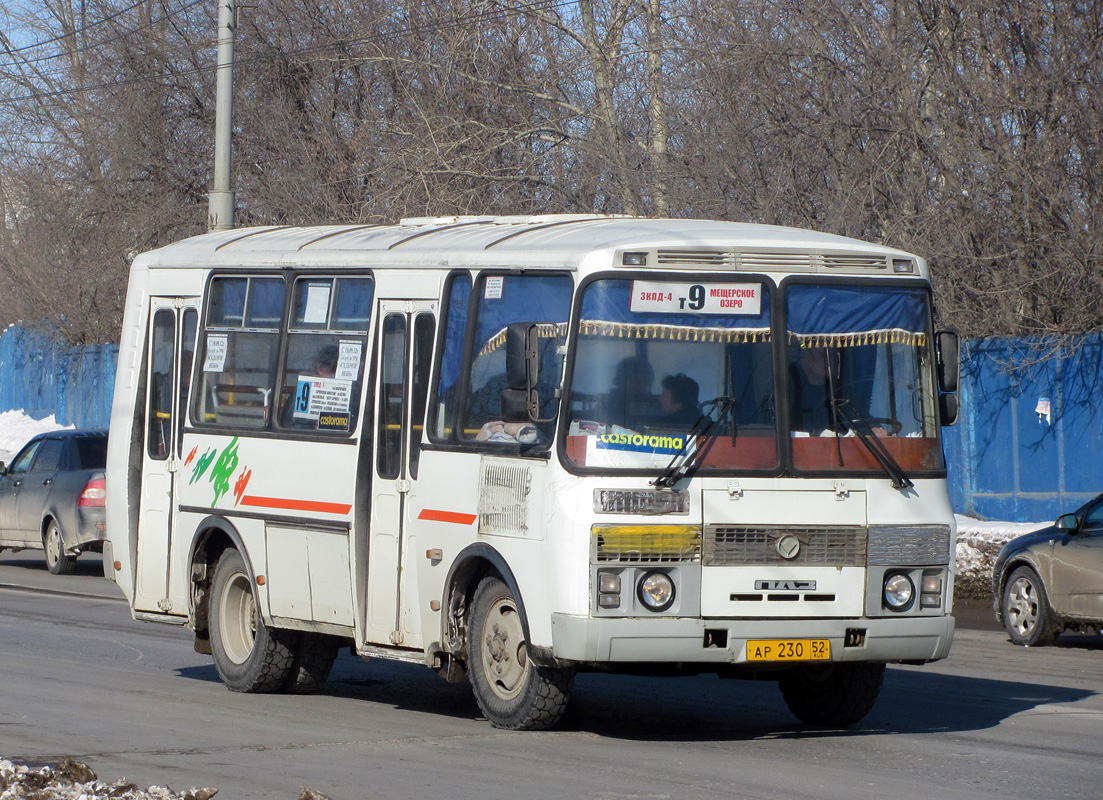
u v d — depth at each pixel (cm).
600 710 2005
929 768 1591
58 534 4025
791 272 1748
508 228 1945
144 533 2364
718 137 4328
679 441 1675
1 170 7506
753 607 1670
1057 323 3931
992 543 3619
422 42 5319
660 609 1647
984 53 3900
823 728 1869
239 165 6209
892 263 1798
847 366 1753
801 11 4194
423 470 1895
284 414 2122
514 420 1666
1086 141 3716
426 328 1934
